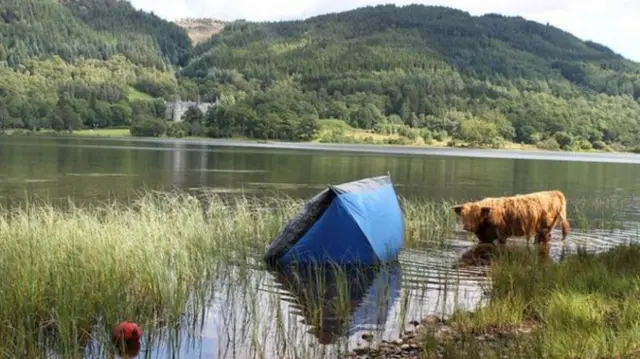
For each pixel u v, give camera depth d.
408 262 14.73
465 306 10.83
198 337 9.25
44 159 53.44
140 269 11.06
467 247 16.67
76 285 9.97
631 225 21.47
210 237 15.47
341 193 14.44
